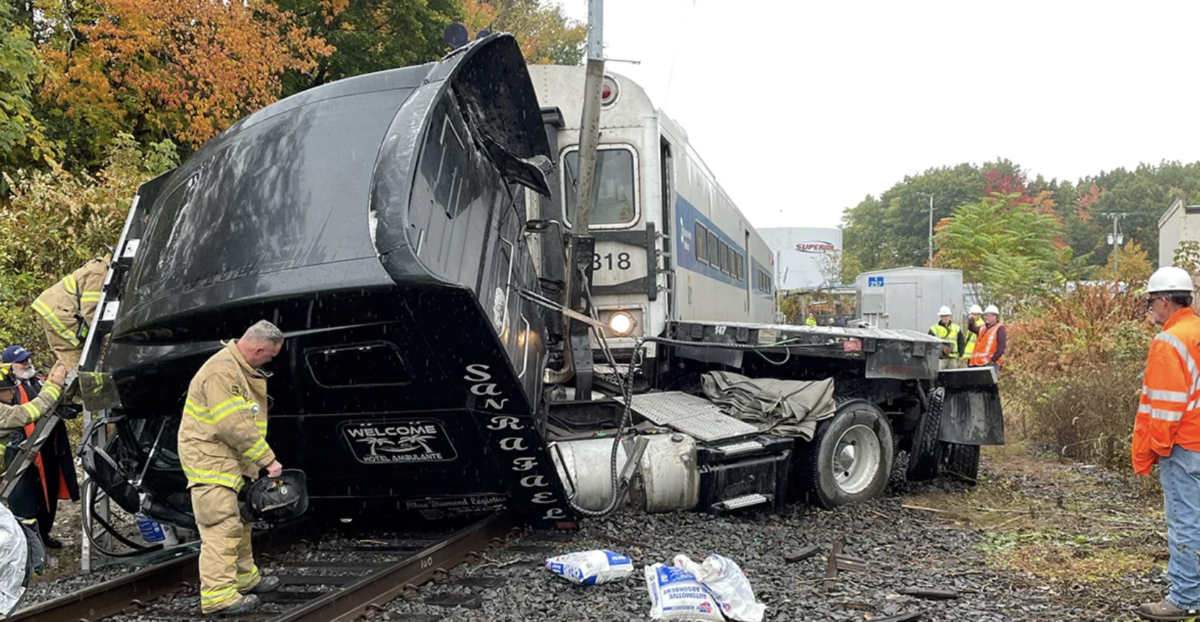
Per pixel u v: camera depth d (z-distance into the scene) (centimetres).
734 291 1736
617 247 901
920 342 855
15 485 630
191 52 1653
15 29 1266
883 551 670
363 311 497
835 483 820
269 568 618
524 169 637
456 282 473
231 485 522
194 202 573
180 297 532
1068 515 799
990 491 923
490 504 662
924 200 9644
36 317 1060
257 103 1738
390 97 551
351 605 505
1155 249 8938
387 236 477
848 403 837
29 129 1298
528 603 528
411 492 640
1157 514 799
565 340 751
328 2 2073
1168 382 505
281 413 570
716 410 819
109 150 1452
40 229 1126
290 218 521
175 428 608
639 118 908
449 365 525
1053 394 1279
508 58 595
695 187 1225
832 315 3462
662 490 716
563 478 687
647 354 891
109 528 674
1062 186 9944
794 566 619
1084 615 516
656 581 517
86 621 506
